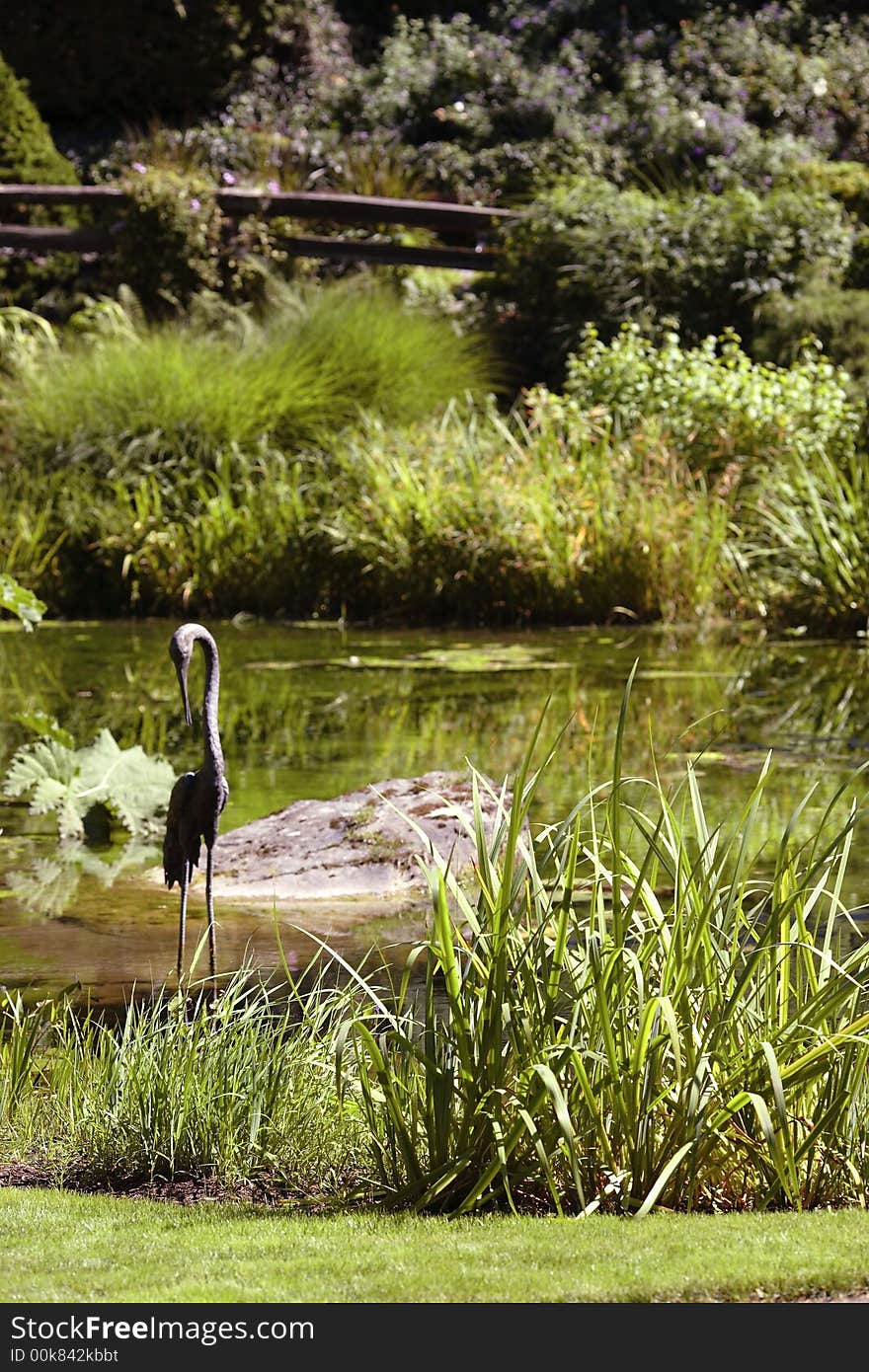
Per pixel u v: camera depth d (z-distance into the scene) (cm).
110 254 2148
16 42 2711
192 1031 421
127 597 1580
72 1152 395
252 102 2709
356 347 1719
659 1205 357
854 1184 365
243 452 1636
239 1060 415
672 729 949
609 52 2730
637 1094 361
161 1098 394
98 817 780
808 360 1703
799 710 1015
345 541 1530
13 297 2242
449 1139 366
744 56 2681
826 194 2048
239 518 1561
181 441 1630
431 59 2720
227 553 1562
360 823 710
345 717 1015
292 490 1568
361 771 849
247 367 1697
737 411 1584
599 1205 358
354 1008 474
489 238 2127
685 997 376
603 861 668
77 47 2714
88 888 667
